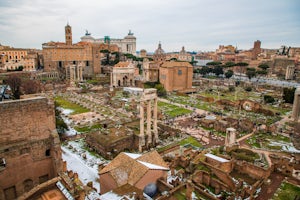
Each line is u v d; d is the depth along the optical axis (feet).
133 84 640.58
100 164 187.32
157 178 134.21
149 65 639.35
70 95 488.44
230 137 239.50
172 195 123.54
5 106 105.19
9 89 387.14
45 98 117.08
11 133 108.88
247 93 554.05
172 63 576.20
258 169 168.45
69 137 255.09
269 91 564.30
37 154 118.11
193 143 251.19
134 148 235.61
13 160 110.42
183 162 187.52
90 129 283.18
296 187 156.76
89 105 401.08
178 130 271.69
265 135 277.44
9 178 110.52
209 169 168.14
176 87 575.38
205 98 469.57
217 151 221.46
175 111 384.68
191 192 118.11
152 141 242.78
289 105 424.05
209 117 331.98
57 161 118.42
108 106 402.93
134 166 131.85
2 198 108.99
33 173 118.42
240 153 216.33
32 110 113.29
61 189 98.48
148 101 231.30
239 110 388.16
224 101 436.35
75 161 198.49
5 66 647.15
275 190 152.76
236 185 150.61
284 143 252.42
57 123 250.16
